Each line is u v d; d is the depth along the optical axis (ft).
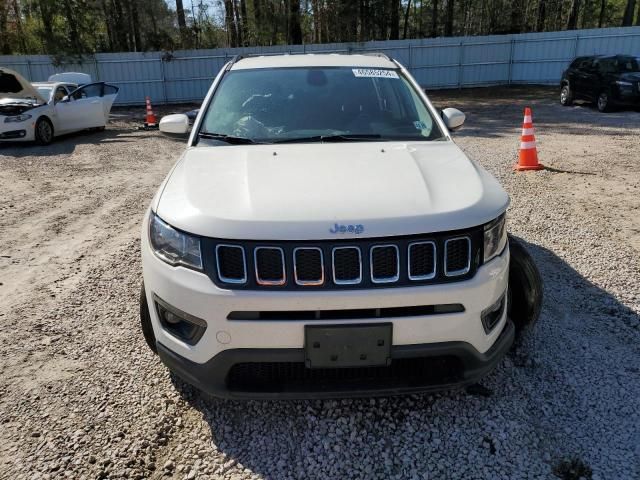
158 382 10.00
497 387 9.67
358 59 13.61
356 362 7.63
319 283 7.48
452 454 8.13
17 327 12.16
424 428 8.68
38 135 40.93
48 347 11.30
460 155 10.10
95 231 19.58
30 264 16.28
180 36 93.04
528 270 10.30
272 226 7.53
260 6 91.20
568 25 109.60
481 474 7.75
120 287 14.28
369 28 101.96
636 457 8.00
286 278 7.47
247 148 10.39
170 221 8.15
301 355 7.63
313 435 8.57
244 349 7.66
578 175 25.66
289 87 12.25
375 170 8.98
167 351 8.41
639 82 49.42
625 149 32.60
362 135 11.13
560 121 47.73
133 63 83.30
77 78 55.16
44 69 82.58
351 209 7.77
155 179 28.86
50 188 26.96
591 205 20.58
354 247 7.47
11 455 8.23
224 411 9.16
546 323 11.79
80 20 81.61
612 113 51.93
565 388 9.62
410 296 7.50
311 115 11.54
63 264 16.21
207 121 11.54
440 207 7.92
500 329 8.60
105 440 8.53
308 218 7.60
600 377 9.91
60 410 9.26
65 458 8.14
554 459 8.00
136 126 56.39
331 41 94.84
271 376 8.05
